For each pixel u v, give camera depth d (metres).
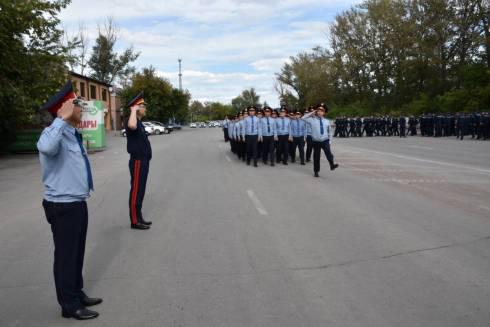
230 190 11.45
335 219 8.18
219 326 4.20
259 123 16.53
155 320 4.36
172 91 72.00
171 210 9.17
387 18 56.84
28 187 13.16
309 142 17.47
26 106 22.33
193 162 18.64
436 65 51.84
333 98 72.94
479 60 47.34
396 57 58.50
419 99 54.16
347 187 11.63
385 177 13.34
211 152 24.12
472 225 7.61
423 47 50.78
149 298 4.87
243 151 18.91
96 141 26.97
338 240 6.86
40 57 23.66
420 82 56.47
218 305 4.66
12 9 20.78
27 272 5.82
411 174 13.91
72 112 4.29
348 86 68.75
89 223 8.22
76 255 4.48
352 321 4.26
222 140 37.28
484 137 30.44
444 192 10.70
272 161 16.84
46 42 24.53
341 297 4.80
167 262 6.01
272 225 7.83
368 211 8.79
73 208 4.42
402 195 10.40
